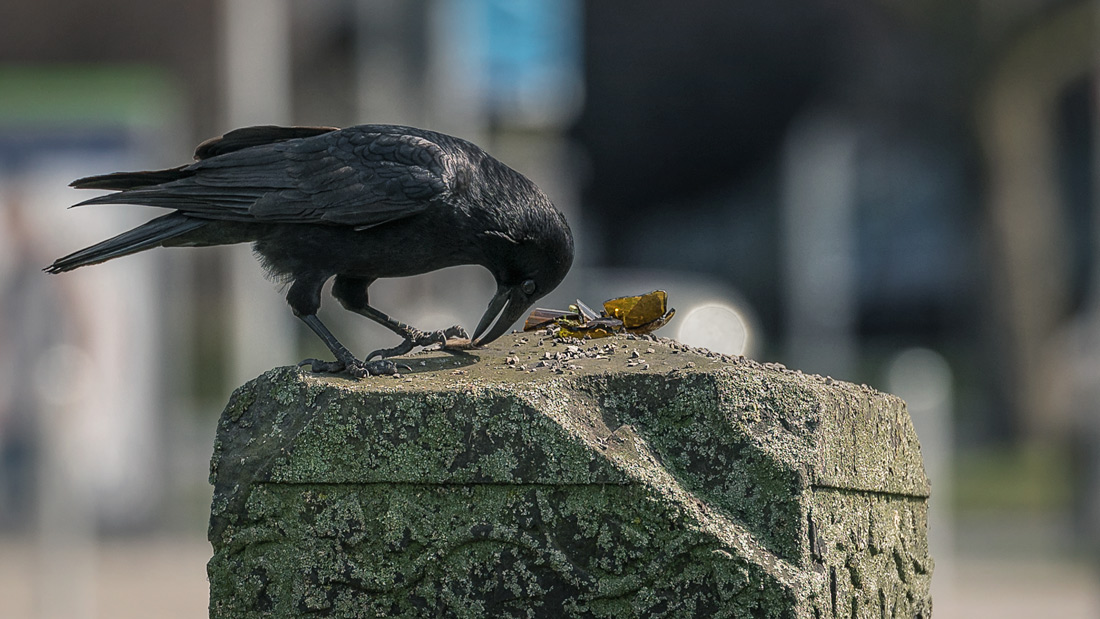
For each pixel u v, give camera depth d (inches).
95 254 213.0
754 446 174.4
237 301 808.9
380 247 213.6
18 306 626.5
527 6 780.0
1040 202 1208.8
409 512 177.9
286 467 180.2
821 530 175.2
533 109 808.9
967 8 1172.5
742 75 1530.5
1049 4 1147.3
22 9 1215.6
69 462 525.3
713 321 900.0
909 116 1498.5
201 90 1182.9
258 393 185.5
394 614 178.2
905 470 199.5
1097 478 666.2
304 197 209.8
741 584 169.3
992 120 1194.0
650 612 171.8
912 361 541.6
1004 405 1208.8
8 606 511.5
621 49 1542.8
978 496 868.0
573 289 891.4
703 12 1504.7
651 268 1704.0
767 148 1604.3
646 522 172.1
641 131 1612.9
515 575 175.3
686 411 177.6
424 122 823.1
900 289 1743.4
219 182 211.0
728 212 1710.1
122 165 639.1
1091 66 1167.0
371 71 959.6
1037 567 616.1
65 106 636.1
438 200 211.0
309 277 213.9
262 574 181.2
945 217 1694.1
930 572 207.0
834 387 187.6
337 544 179.3
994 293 1214.9
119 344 641.0
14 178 631.2
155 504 660.7
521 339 212.5
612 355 189.6
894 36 1401.3
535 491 175.0
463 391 177.2
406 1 840.3
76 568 513.0
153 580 564.7
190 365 1202.6
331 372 189.8
